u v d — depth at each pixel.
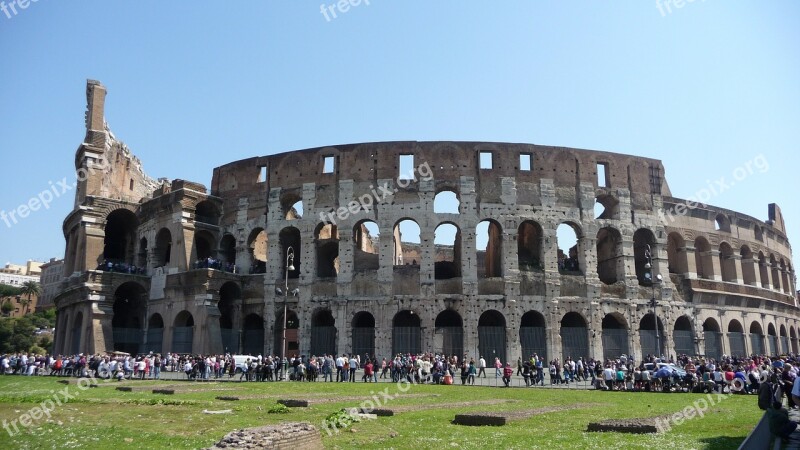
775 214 103.81
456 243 79.19
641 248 82.25
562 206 76.44
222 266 79.50
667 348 76.56
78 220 84.94
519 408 33.91
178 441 21.75
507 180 75.81
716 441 21.88
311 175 78.50
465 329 70.94
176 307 76.94
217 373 61.31
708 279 83.06
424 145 76.50
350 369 57.69
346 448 20.28
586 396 43.28
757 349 86.81
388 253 73.62
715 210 86.44
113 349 77.00
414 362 58.59
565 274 74.81
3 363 71.88
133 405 33.69
